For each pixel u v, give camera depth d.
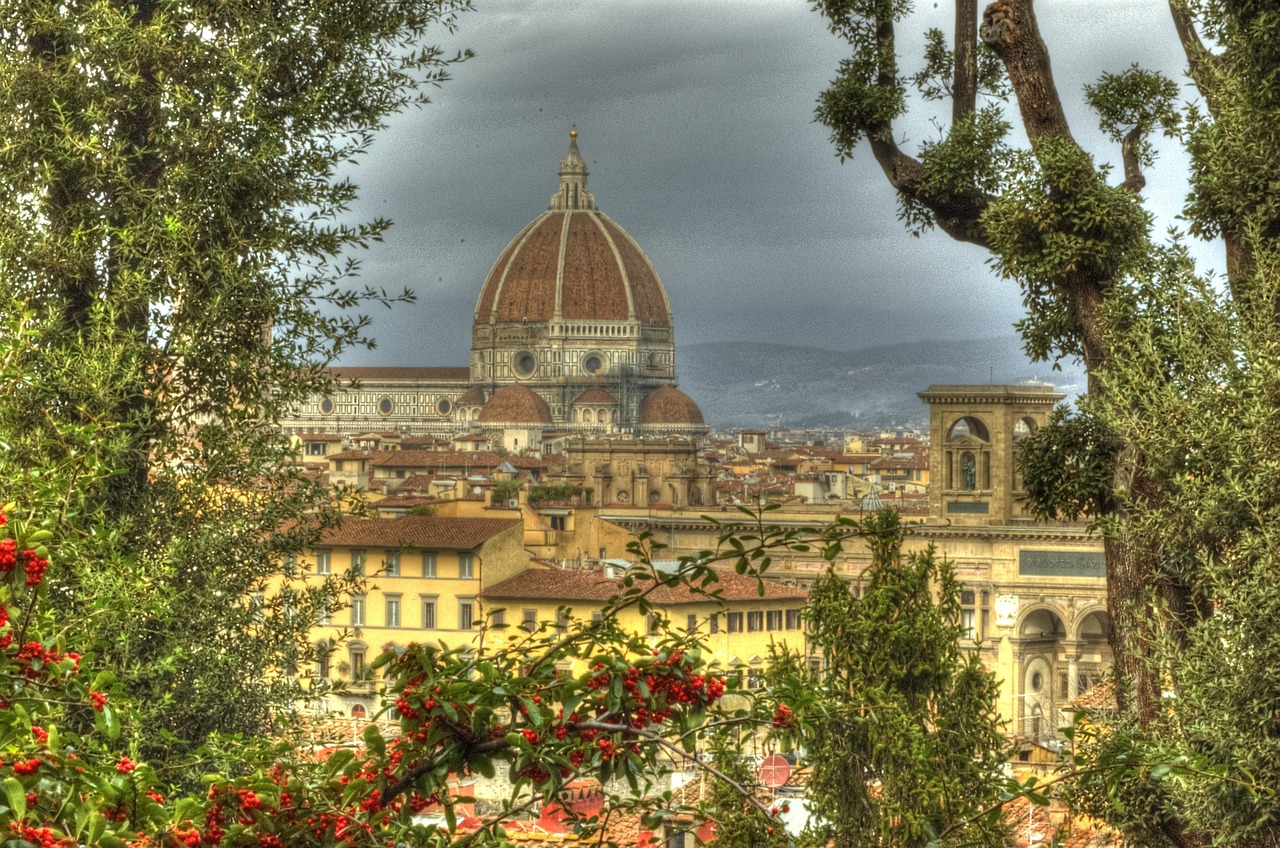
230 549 44.12
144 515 42.34
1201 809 37.66
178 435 44.81
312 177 46.72
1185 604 42.19
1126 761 22.61
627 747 20.72
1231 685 37.94
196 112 45.06
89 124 44.22
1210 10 44.19
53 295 42.81
